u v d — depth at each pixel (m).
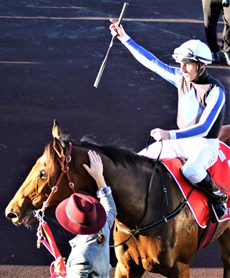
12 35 18.20
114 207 7.04
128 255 7.96
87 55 17.09
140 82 15.73
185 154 8.09
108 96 14.99
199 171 7.82
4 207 10.95
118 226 7.75
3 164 12.17
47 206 7.16
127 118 14.08
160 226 7.64
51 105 14.54
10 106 14.43
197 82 7.77
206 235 8.16
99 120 13.96
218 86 7.74
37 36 18.20
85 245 6.34
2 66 16.30
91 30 18.70
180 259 7.97
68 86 15.43
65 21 19.28
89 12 20.09
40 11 20.05
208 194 8.02
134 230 7.61
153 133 7.47
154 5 20.91
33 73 16.00
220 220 8.16
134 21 19.41
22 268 9.62
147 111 14.42
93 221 6.21
